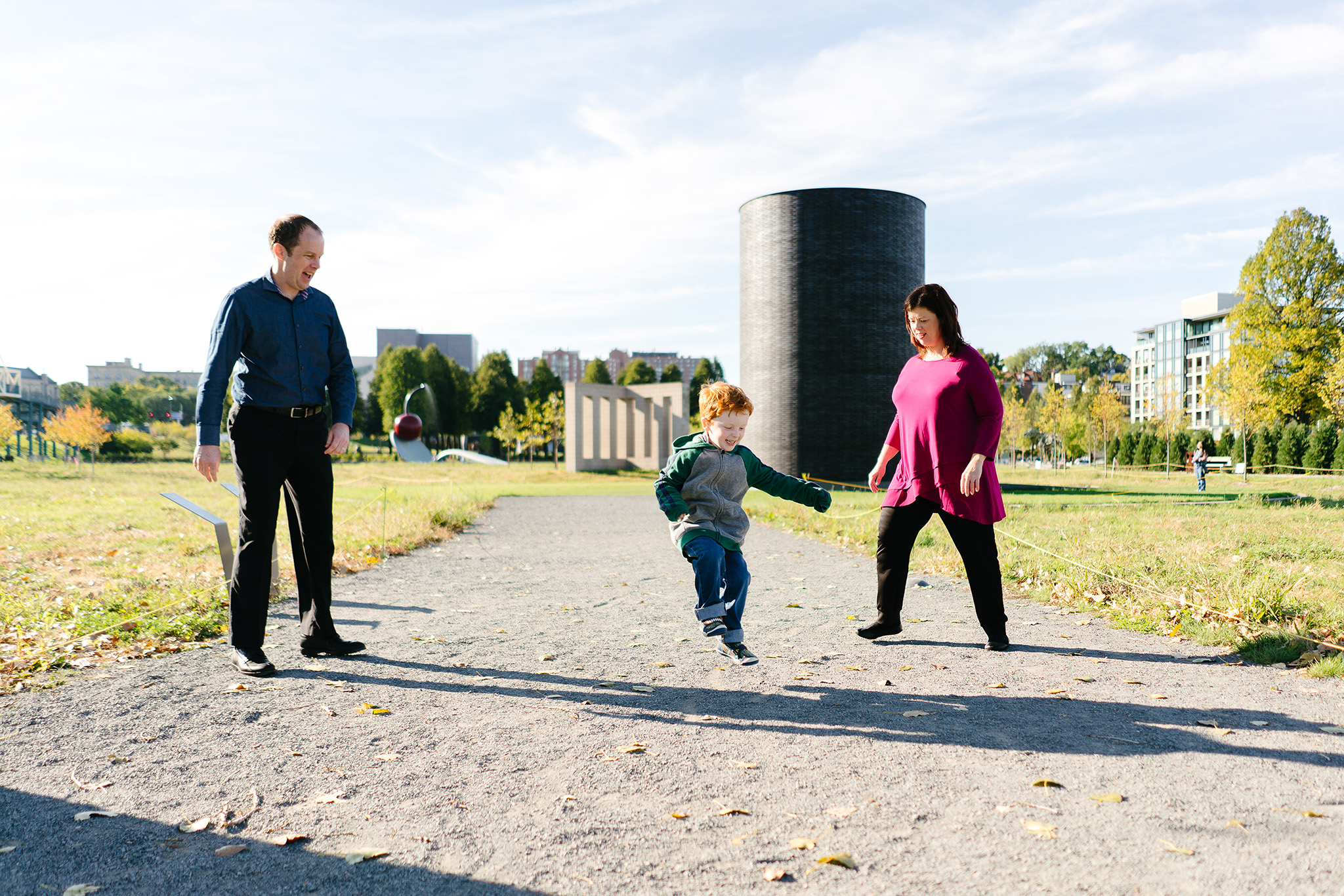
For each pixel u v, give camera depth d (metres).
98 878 1.87
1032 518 10.60
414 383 67.38
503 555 8.48
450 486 22.88
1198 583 5.29
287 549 7.60
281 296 3.69
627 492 21.80
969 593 5.90
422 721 3.06
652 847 2.02
